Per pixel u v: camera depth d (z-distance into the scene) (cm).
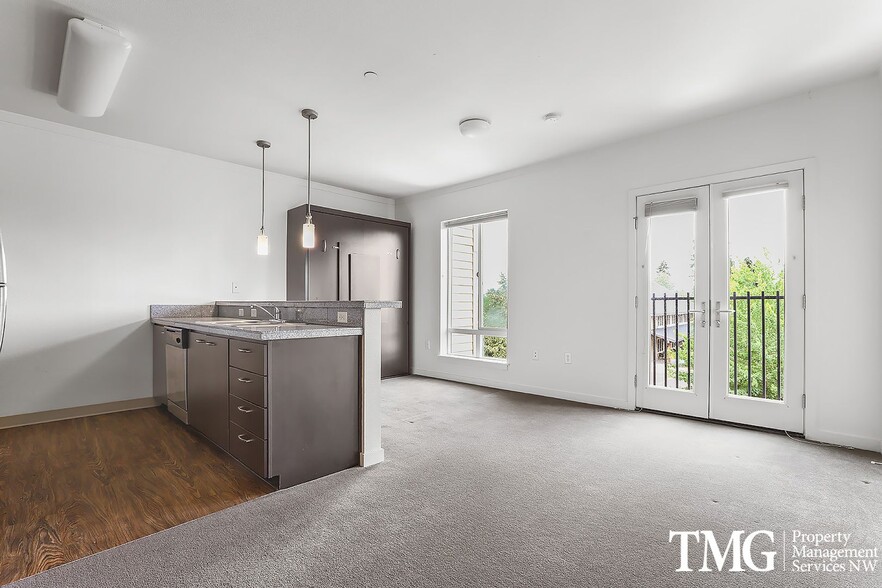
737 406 334
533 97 309
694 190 353
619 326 394
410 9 215
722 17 220
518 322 471
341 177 511
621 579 150
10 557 163
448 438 305
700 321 351
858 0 206
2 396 331
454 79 284
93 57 234
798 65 267
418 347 583
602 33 235
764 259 323
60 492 219
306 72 275
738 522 188
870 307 279
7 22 221
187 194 427
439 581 149
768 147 318
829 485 225
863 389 281
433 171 486
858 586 146
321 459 242
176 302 420
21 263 339
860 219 282
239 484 231
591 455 271
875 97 277
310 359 238
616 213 397
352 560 162
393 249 567
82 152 367
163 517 195
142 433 318
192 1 207
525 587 146
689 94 305
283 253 503
